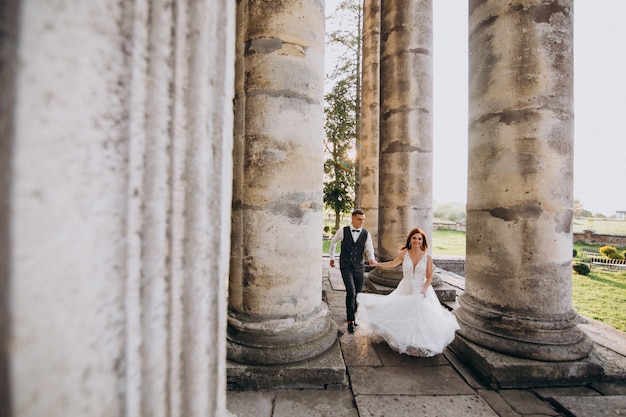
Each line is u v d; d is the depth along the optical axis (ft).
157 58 2.14
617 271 40.93
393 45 21.43
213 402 2.86
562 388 9.43
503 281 10.61
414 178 20.93
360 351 11.94
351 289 13.83
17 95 1.39
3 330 1.38
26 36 1.43
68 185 1.60
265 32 9.97
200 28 2.48
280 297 10.05
